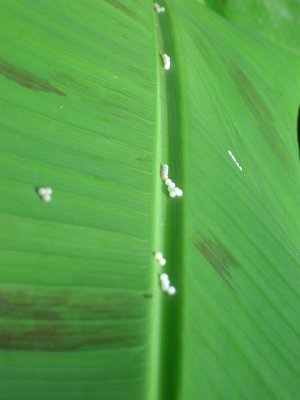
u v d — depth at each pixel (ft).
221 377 0.47
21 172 0.48
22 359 0.41
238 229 0.59
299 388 0.52
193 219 0.55
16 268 0.44
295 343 0.55
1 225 0.45
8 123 0.50
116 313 0.46
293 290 0.60
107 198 0.52
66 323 0.44
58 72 0.56
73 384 0.41
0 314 0.42
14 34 0.56
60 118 0.53
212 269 0.53
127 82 0.61
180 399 0.43
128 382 0.43
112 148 0.55
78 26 0.62
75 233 0.48
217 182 0.61
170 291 0.49
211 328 0.49
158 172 0.57
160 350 0.46
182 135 0.61
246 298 0.54
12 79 0.53
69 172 0.51
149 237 0.51
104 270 0.47
